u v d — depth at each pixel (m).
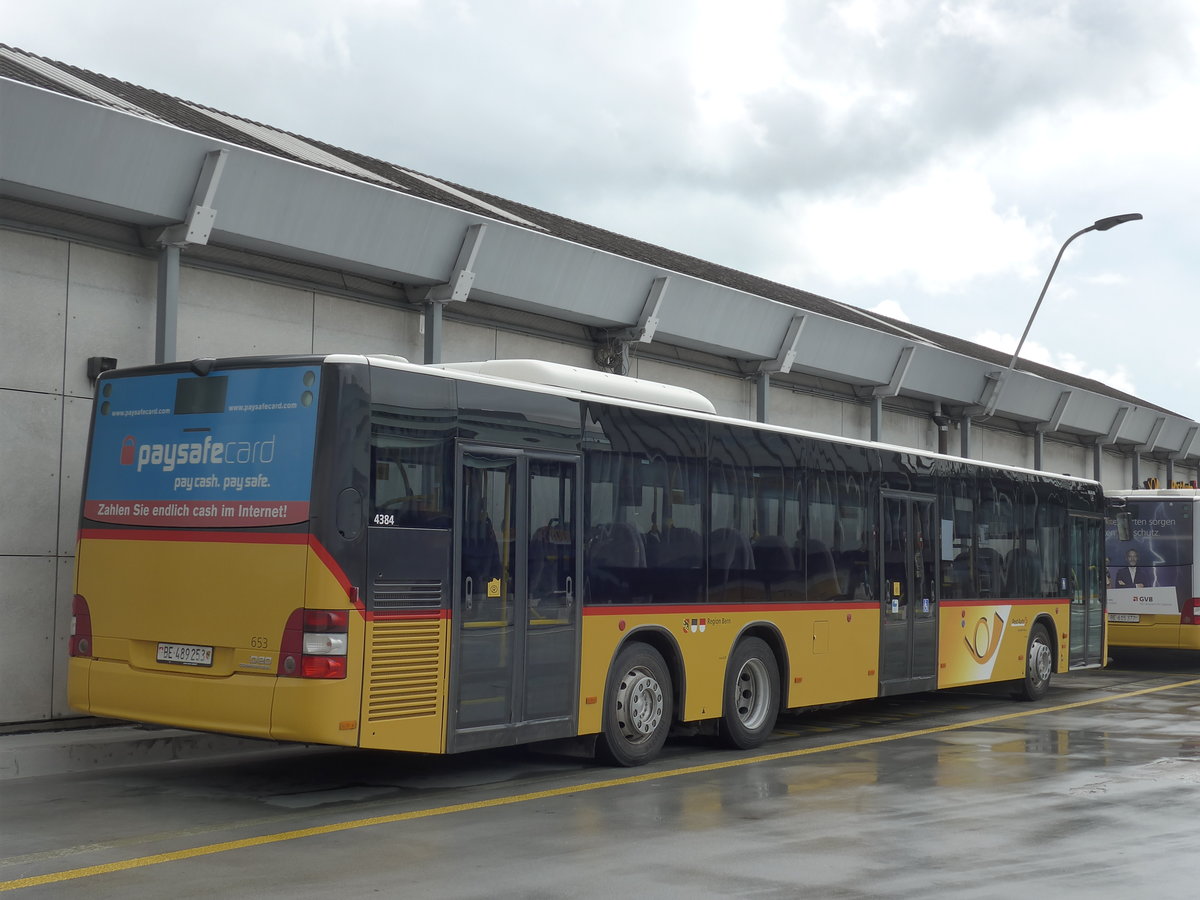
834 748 12.89
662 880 7.14
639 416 11.67
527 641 10.37
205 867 7.36
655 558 11.71
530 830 8.52
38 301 12.29
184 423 9.74
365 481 9.18
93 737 11.47
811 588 13.71
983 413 26.67
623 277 17.59
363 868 7.36
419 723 9.45
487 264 15.77
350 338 15.16
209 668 9.38
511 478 10.32
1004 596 17.39
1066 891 6.95
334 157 20.56
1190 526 23.53
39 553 12.23
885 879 7.19
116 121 11.84
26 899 6.63
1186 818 9.05
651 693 11.64
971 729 14.61
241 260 13.99
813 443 13.89
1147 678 22.22
